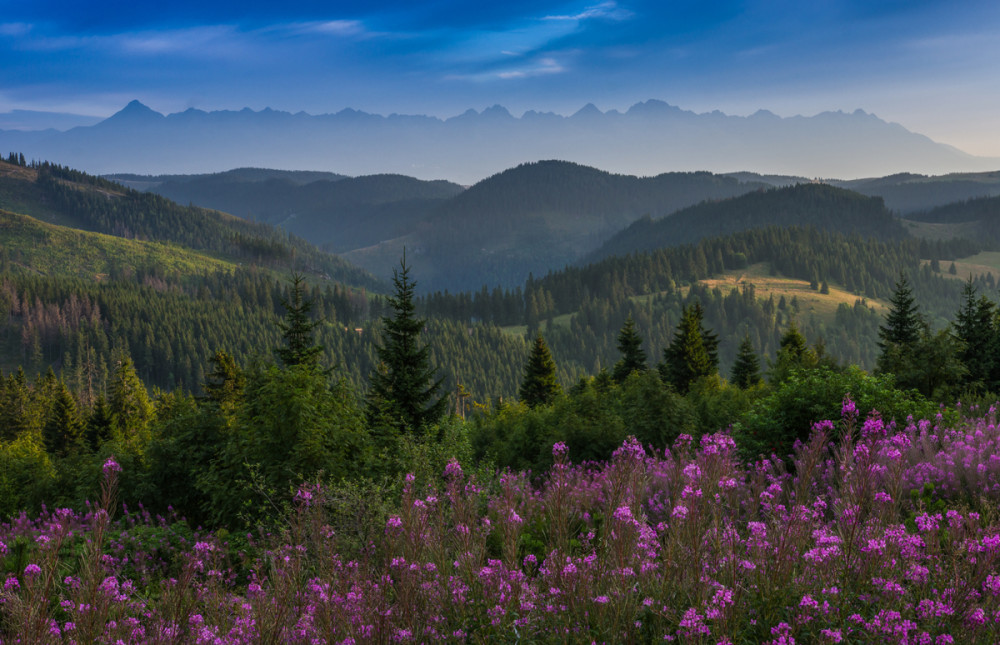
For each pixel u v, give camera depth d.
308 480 9.59
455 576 4.30
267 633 3.74
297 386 11.62
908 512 5.64
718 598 3.45
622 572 3.80
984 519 4.43
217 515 10.80
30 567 3.56
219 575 4.96
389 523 4.68
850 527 3.90
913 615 3.53
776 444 10.58
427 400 25.27
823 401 10.70
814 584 3.84
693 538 3.97
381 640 3.78
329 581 4.37
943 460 6.79
